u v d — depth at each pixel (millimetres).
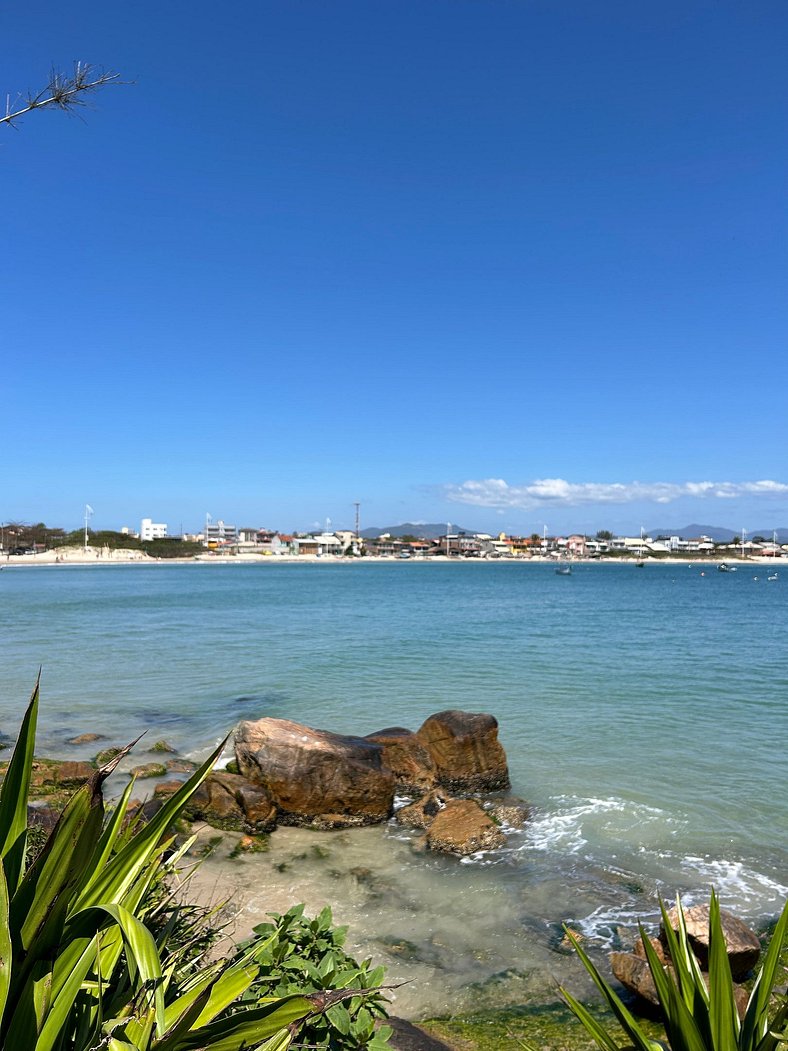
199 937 4023
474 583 116125
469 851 10125
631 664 27500
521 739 16250
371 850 10352
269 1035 2299
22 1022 1972
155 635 38219
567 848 10273
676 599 74812
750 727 17344
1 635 38156
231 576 144000
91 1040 2219
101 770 2098
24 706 20594
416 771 12812
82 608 58094
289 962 4145
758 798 12250
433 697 21125
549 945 7707
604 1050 2959
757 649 32188
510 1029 6230
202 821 11125
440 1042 5484
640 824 11125
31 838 5891
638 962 6750
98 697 21703
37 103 3562
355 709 19703
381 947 7645
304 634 38594
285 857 10062
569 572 165125
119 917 1983
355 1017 3943
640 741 16047
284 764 11297
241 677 24797
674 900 8672
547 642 34812
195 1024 2373
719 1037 2703
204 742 16516
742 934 6809
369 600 70375
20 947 2041
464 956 7477
